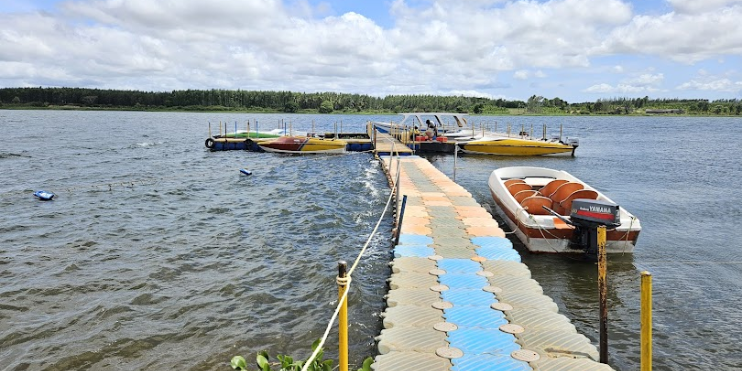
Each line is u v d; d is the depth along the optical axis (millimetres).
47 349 8117
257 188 23125
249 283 11031
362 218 17281
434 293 8508
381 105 191750
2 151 39781
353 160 34688
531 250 12953
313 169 30078
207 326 8969
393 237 14523
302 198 20500
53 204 19297
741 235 15398
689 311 9789
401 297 8336
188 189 22766
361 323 9117
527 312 7758
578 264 12375
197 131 73438
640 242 14508
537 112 192000
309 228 15711
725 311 9805
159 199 20406
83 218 16953
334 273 11664
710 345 8469
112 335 8602
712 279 11555
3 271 11594
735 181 26828
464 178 27016
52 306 9719
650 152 44156
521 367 6199
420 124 45031
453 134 41844
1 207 18641
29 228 15570
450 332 7094
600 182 26578
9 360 7781
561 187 14953
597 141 59781
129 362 7781
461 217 14172
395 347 6695
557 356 6473
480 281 9055
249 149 39969
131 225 16031
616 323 9266
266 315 9453
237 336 8609
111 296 10219
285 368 5395
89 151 41031
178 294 10375
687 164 34969
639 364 7820
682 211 18953
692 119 170500
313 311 9641
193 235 14844
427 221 13680
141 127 84250
